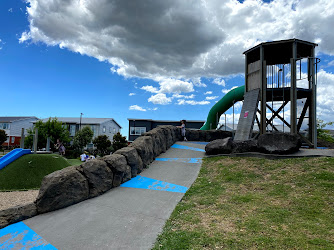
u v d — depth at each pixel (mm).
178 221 4281
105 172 6324
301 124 11234
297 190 5051
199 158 9148
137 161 7699
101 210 5055
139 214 4746
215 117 18359
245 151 8406
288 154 7316
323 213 3996
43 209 5094
